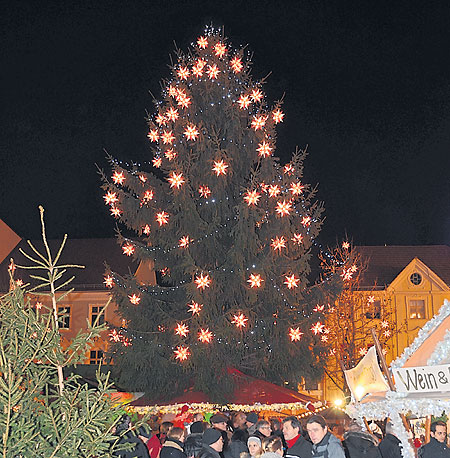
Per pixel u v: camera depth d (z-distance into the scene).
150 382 23.38
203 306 23.61
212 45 26.97
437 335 9.38
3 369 5.05
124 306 24.88
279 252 25.14
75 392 5.37
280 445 7.62
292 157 26.30
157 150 27.53
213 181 25.69
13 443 4.86
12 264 5.93
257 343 24.28
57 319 5.79
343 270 26.45
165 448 9.81
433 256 47.31
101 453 5.27
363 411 9.84
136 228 26.41
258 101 25.70
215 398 20.62
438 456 9.44
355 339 38.44
